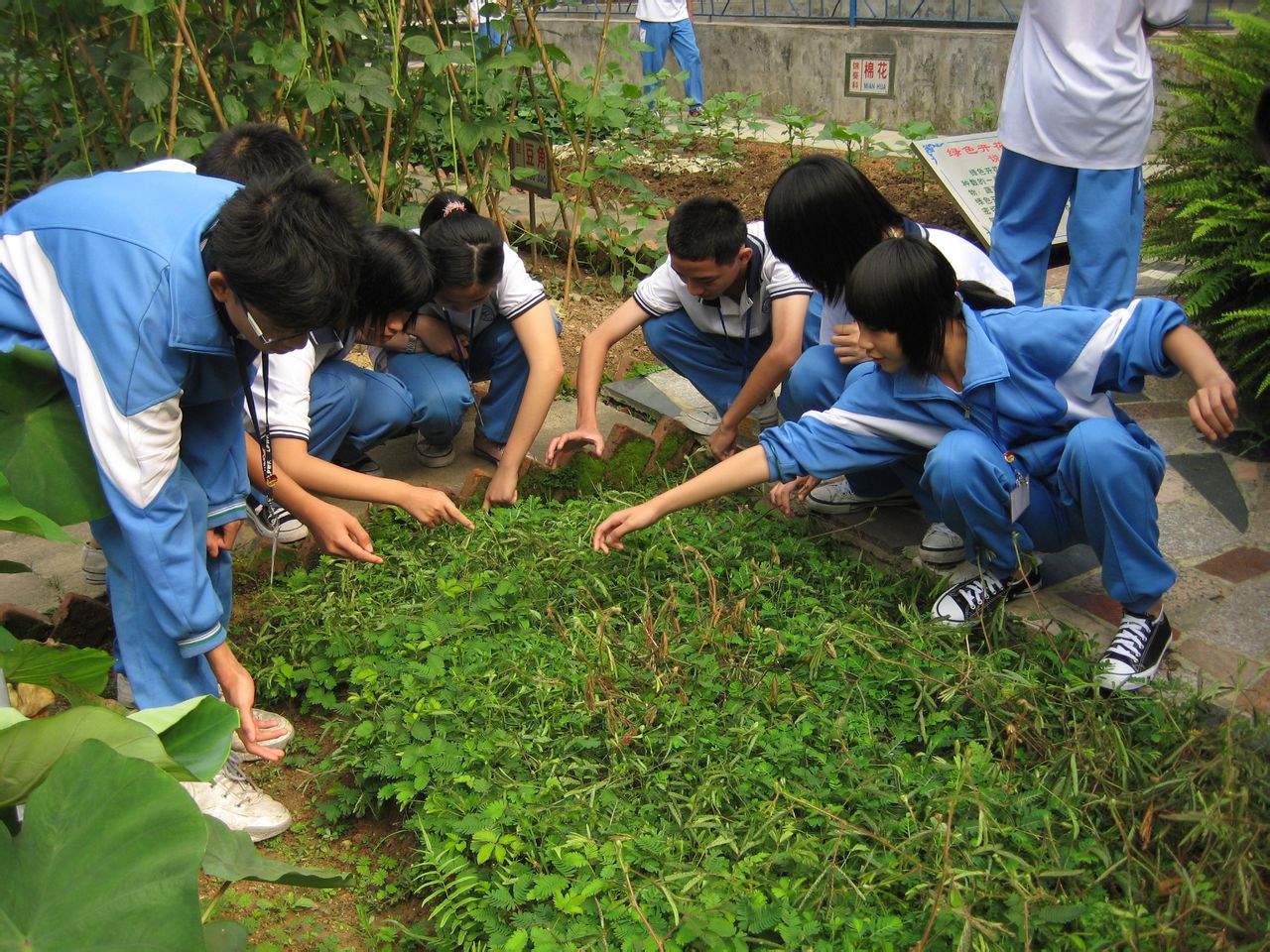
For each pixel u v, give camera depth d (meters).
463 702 2.84
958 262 3.48
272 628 3.30
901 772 2.55
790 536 3.54
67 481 2.35
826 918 2.25
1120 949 2.13
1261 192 4.22
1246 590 3.34
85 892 1.48
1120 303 4.57
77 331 2.29
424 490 3.32
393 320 3.20
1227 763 2.37
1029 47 4.46
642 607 3.22
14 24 4.69
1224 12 4.54
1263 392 4.25
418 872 2.55
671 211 6.82
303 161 3.02
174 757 1.69
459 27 5.42
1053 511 3.09
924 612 3.22
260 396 3.23
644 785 2.58
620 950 2.18
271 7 5.00
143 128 4.43
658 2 8.86
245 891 2.60
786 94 9.77
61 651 1.86
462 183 6.81
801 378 3.62
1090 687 2.78
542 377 3.73
